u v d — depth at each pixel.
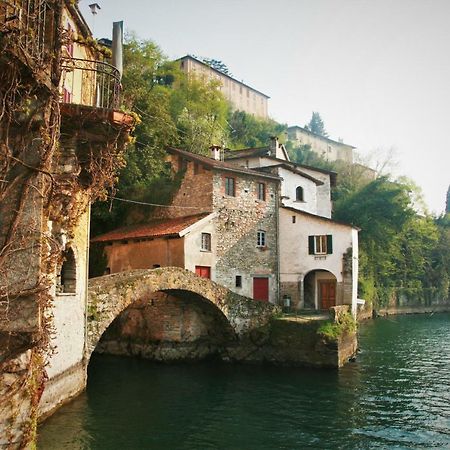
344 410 15.80
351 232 27.94
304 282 31.09
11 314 7.00
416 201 54.28
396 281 52.03
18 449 6.92
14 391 6.94
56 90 7.55
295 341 22.81
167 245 25.22
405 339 31.95
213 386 18.94
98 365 22.80
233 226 27.59
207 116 41.94
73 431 12.77
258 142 61.06
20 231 7.13
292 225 29.89
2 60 6.42
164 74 42.75
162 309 23.72
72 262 14.48
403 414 15.39
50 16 7.81
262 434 13.53
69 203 10.02
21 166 7.18
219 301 22.33
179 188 28.70
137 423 14.09
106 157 10.51
